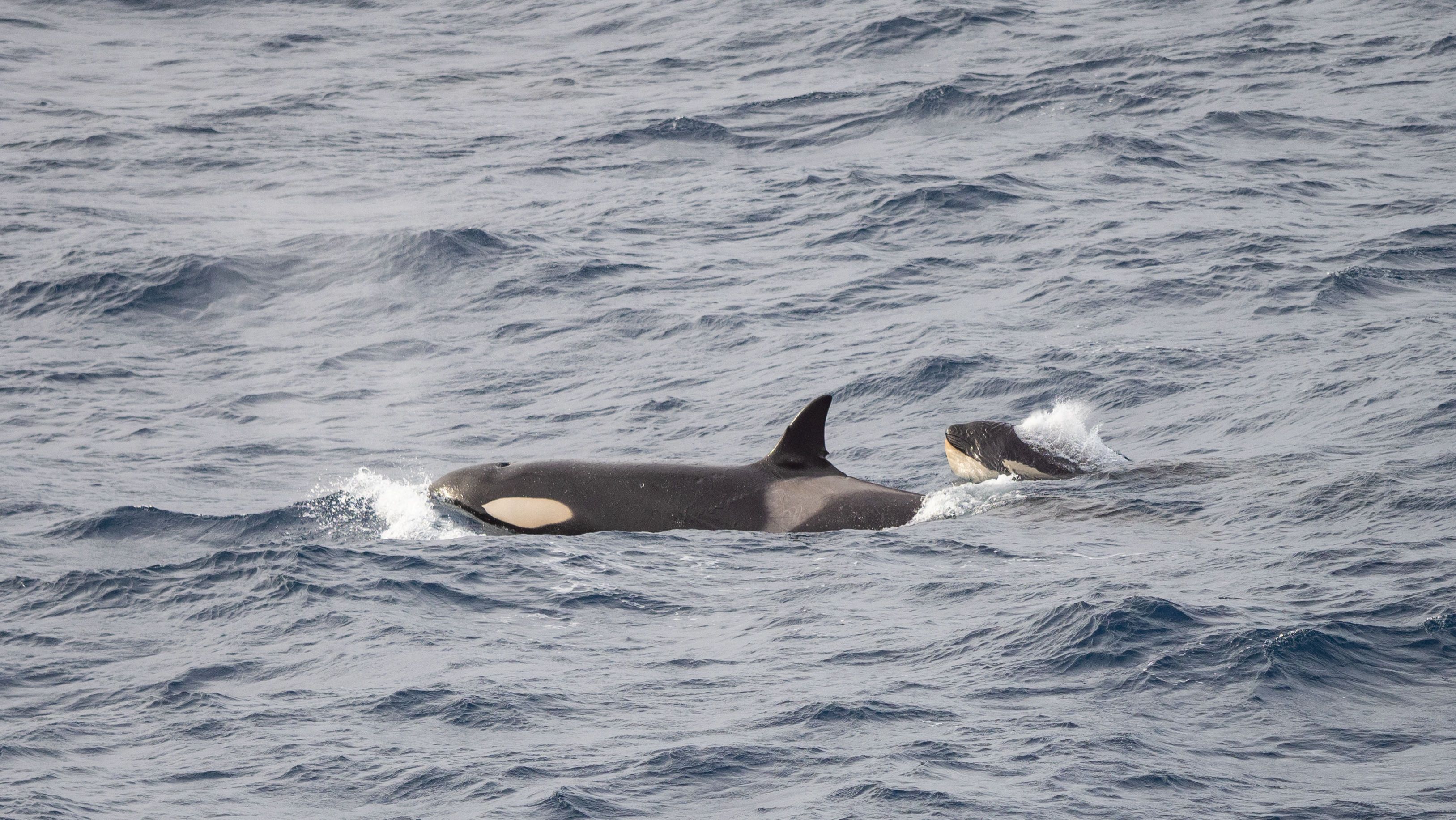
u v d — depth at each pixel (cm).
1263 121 16038
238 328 11169
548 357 10119
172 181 16112
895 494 6234
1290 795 3406
